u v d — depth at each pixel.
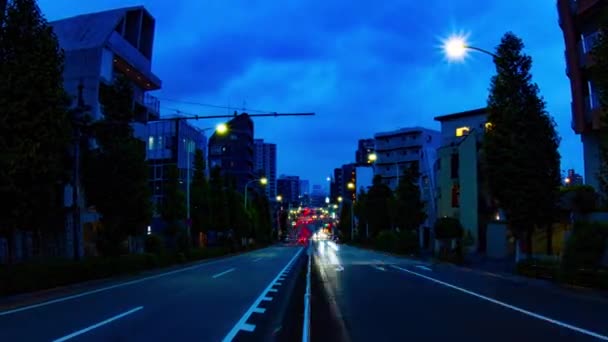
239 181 103.81
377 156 101.31
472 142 41.47
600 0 23.81
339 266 29.91
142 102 48.12
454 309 11.89
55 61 16.59
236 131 105.81
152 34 48.09
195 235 51.25
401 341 8.17
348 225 106.25
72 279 18.11
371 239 65.69
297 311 11.60
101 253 24.14
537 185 21.45
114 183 22.64
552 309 11.88
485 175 23.23
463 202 42.88
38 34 16.20
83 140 22.80
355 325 9.69
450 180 48.25
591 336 8.55
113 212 23.14
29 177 15.59
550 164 21.98
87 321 10.30
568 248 16.89
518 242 22.97
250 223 68.19
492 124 22.67
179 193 40.03
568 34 27.08
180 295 15.13
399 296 14.63
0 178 14.73
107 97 23.70
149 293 15.73
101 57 38.31
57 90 16.59
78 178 23.03
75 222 21.06
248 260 38.75
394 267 28.94
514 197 21.75
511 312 11.38
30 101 15.55
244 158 105.50
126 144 23.38
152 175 56.50
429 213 60.19
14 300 13.70
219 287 17.55
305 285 17.94
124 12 43.19
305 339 8.32
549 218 21.81
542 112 22.14
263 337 8.62
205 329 9.38
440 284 18.39
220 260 39.34
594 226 16.52
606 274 14.97
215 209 50.53
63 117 16.78
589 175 26.70
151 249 32.38
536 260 20.55
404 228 49.72
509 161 21.88
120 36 41.94
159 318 10.67
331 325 9.70
